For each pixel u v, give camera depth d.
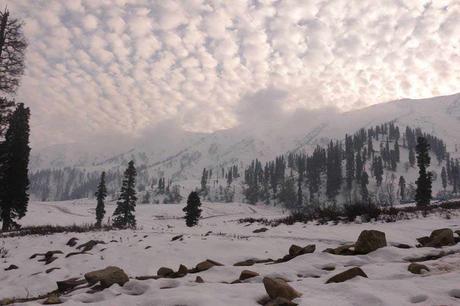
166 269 9.96
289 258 11.56
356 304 5.31
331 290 6.21
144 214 88.75
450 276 6.54
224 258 13.48
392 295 5.55
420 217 22.08
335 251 11.23
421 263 8.24
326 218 23.97
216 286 6.72
